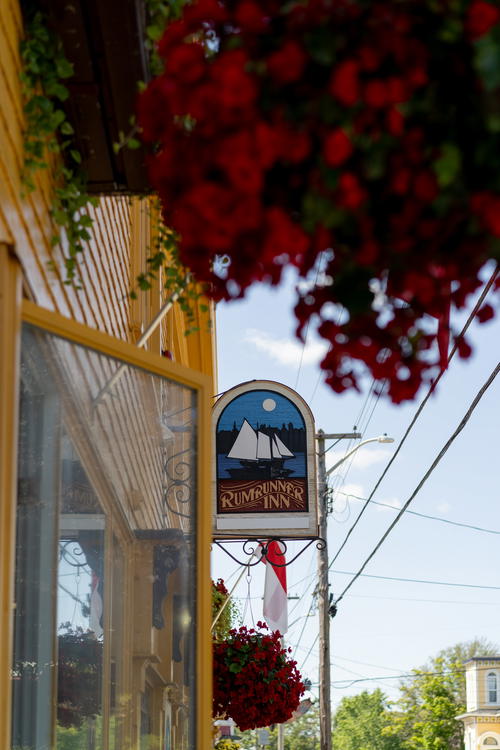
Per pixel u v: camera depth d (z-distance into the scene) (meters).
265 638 8.18
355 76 2.30
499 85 2.20
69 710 4.36
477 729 45.91
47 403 3.85
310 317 2.71
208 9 2.62
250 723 8.07
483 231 2.47
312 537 9.50
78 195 4.41
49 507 4.00
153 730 4.17
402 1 2.35
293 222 2.55
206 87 2.48
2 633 3.14
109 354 3.93
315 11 2.35
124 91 4.01
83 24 3.82
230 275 2.72
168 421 4.15
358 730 60.50
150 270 4.27
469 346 2.79
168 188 2.79
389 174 2.44
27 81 3.72
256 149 2.39
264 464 9.65
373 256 2.49
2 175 3.44
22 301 3.60
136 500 4.17
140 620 4.25
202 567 4.18
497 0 2.29
